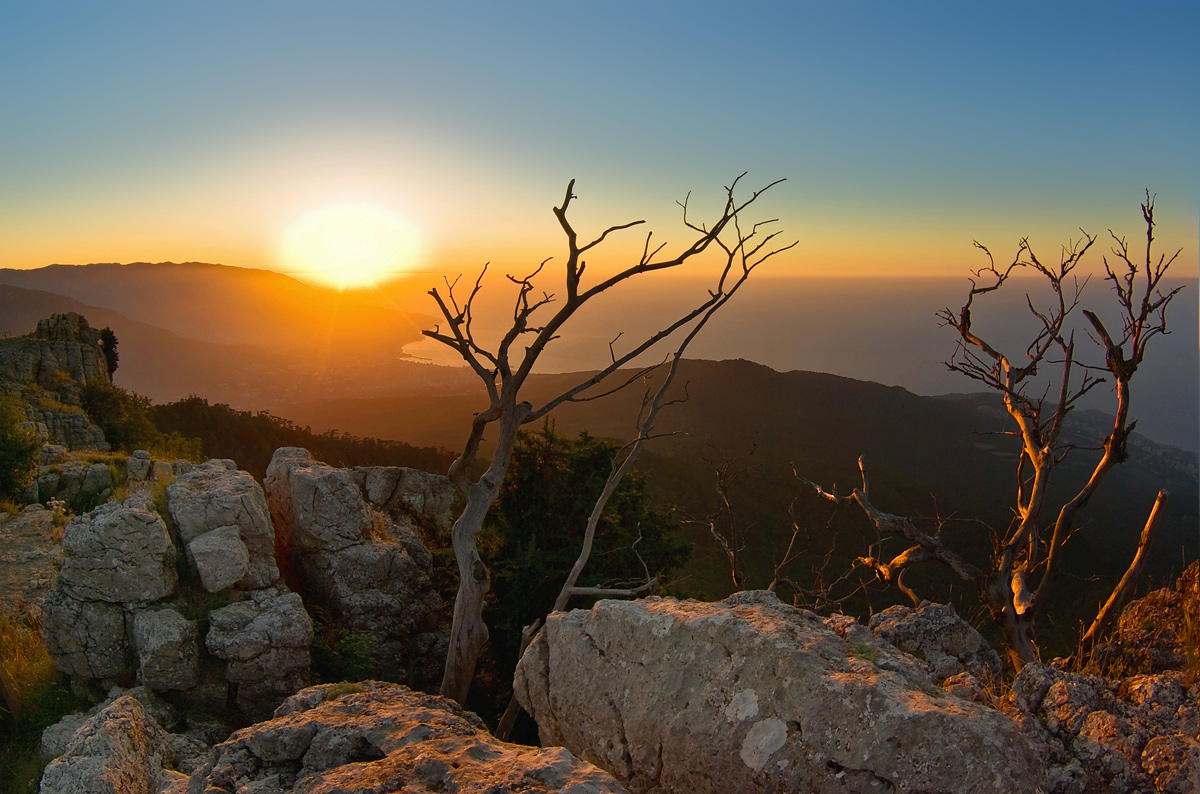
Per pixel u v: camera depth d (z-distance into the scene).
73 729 12.20
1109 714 5.67
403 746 4.89
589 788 4.03
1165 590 8.23
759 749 4.62
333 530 19.05
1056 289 13.03
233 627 14.27
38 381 56.09
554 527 21.44
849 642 5.46
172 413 78.31
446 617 20.69
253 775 5.05
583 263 14.18
